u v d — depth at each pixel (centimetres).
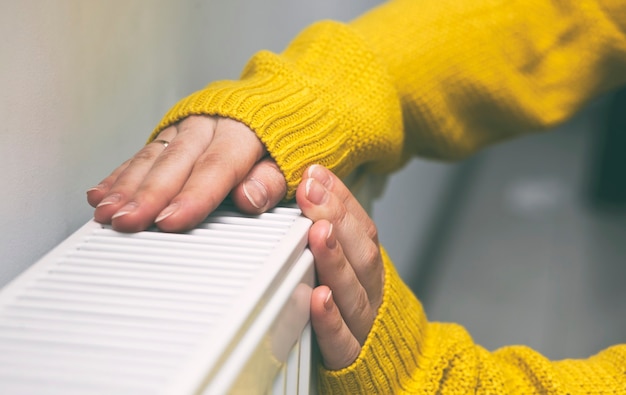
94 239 51
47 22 56
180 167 54
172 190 53
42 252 57
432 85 81
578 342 198
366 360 57
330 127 62
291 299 49
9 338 43
